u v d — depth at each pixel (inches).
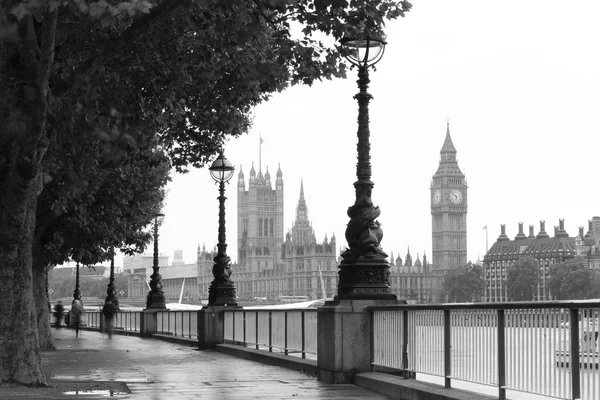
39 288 1491.1
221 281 1392.7
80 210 1348.4
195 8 719.7
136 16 551.5
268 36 911.7
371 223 746.8
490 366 508.7
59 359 1132.5
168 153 1309.1
